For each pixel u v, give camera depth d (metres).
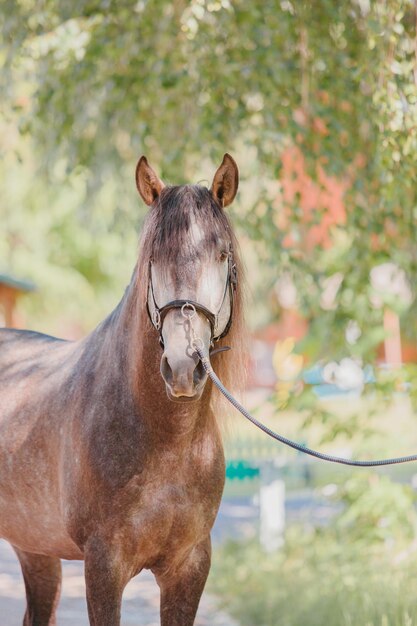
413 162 7.87
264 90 9.42
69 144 10.58
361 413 10.28
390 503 9.59
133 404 5.02
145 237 4.83
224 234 4.76
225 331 4.93
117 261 28.67
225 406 5.28
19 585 10.06
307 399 9.95
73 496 5.16
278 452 14.43
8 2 9.67
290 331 27.28
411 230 9.34
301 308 10.53
